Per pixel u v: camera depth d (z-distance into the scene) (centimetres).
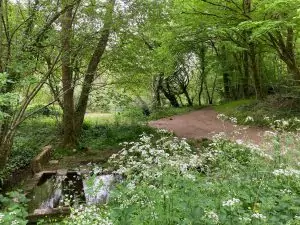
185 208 354
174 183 395
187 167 476
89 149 1313
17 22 810
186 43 1728
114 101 1458
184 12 1447
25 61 768
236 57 2467
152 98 3002
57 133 1497
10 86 751
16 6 818
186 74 3125
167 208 375
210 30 1506
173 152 520
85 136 1498
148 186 404
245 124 1569
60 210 663
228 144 523
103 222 347
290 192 423
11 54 749
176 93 3178
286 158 491
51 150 1247
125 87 1449
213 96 3372
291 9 1158
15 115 805
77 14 945
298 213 376
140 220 356
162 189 382
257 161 474
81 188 854
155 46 1847
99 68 1306
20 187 866
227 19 1452
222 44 1916
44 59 896
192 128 1777
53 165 1098
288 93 1725
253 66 1955
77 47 950
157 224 354
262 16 1295
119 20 1057
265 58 2388
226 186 412
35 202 771
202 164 517
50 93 1400
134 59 1295
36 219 650
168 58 1636
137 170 492
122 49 1231
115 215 359
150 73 1413
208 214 314
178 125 1953
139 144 574
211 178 462
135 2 1089
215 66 2609
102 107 1494
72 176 976
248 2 1352
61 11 820
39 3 789
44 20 814
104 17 998
